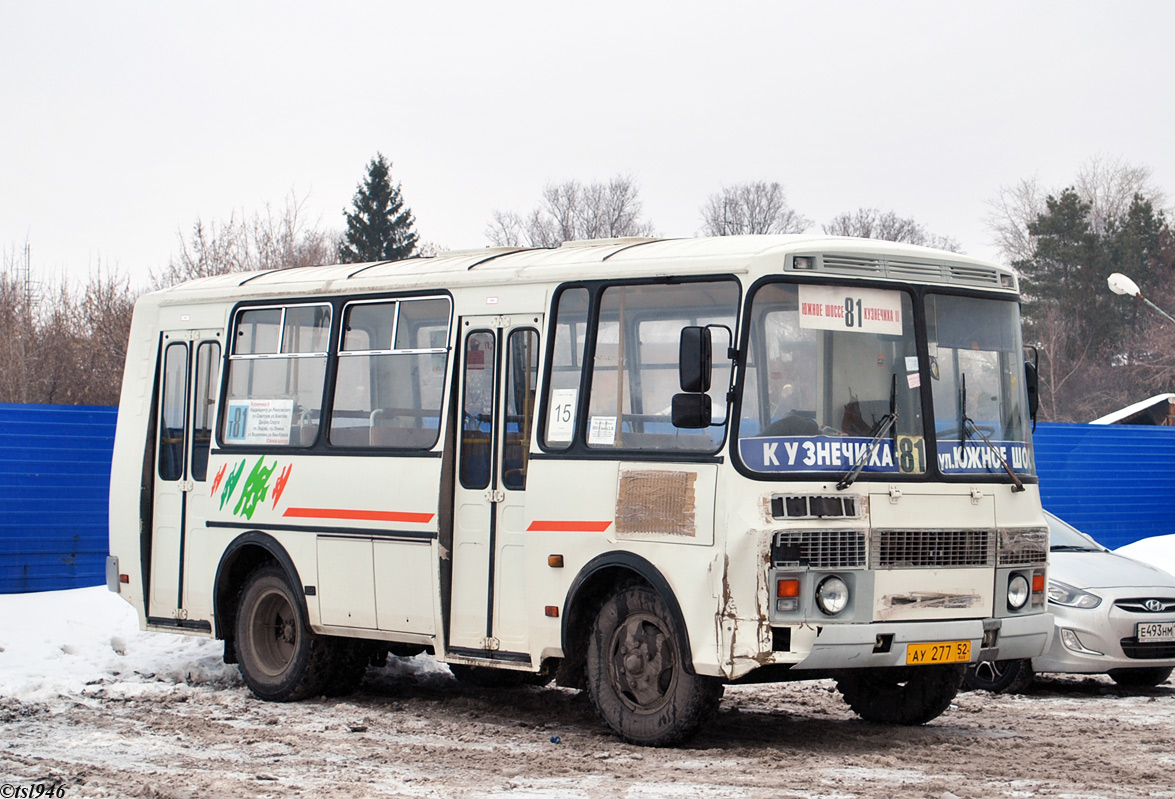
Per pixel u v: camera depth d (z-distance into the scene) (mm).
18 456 15633
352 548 10523
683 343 7969
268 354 11500
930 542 8602
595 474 8898
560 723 9859
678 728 8469
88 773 7738
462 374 9922
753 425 8219
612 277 9070
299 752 8586
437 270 10391
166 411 12219
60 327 36594
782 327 8398
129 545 12305
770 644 7996
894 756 8477
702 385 7945
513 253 10359
